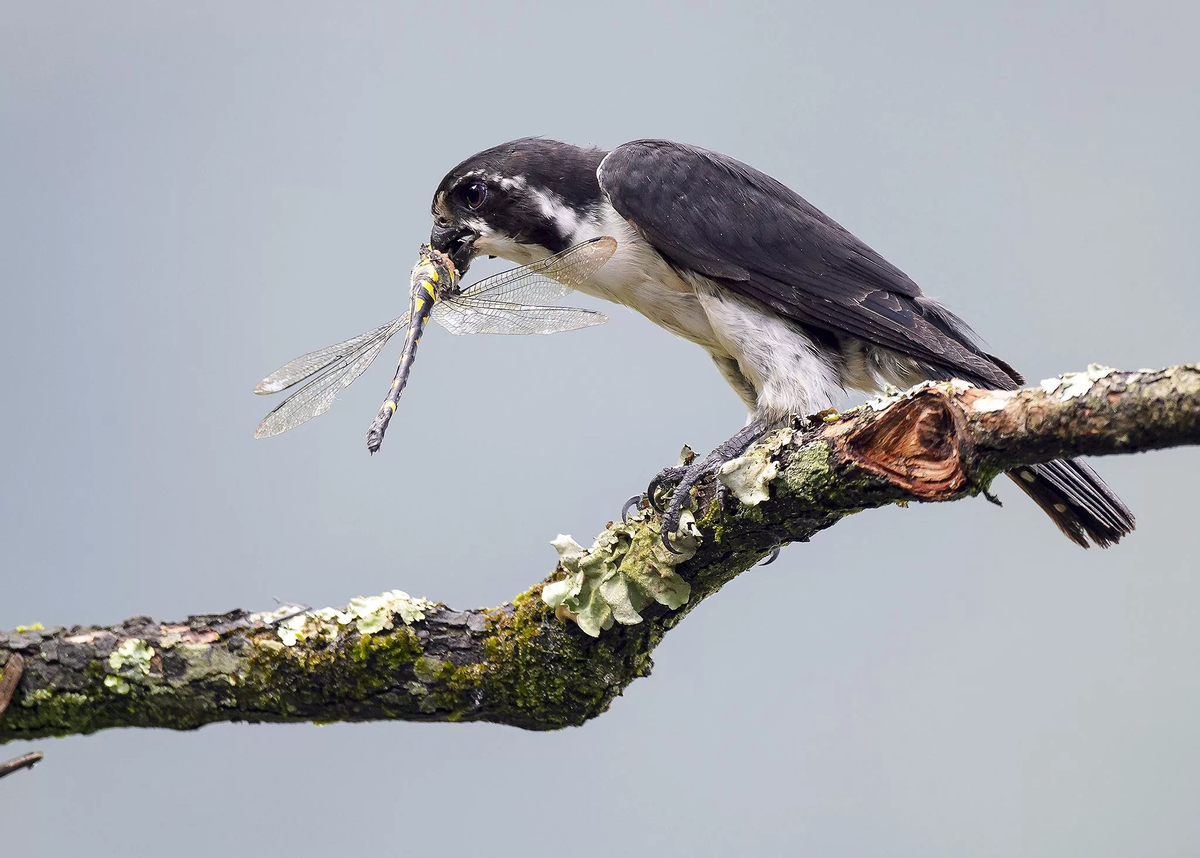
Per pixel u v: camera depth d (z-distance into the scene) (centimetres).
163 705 640
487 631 672
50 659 629
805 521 630
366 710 666
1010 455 527
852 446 586
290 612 662
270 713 656
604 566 670
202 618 657
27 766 585
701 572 671
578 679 672
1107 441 495
